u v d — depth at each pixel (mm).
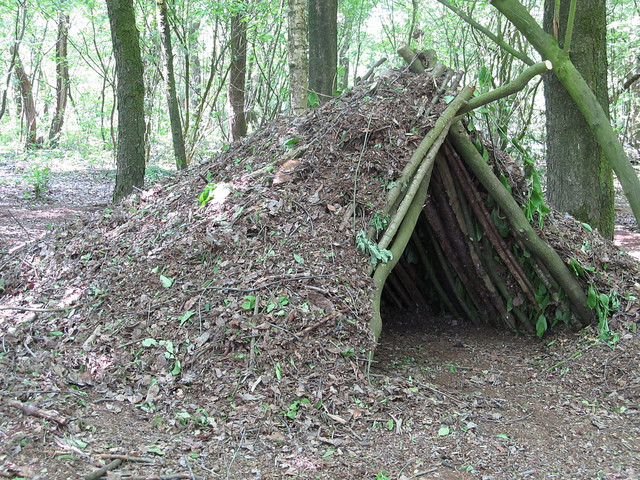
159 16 10656
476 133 5297
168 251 4578
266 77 16516
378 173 4711
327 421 3410
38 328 4270
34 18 19422
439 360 4914
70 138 19672
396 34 19109
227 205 4742
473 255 5473
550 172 6789
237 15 13570
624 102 15859
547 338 5223
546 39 5836
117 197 8211
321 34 9734
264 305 3963
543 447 3324
